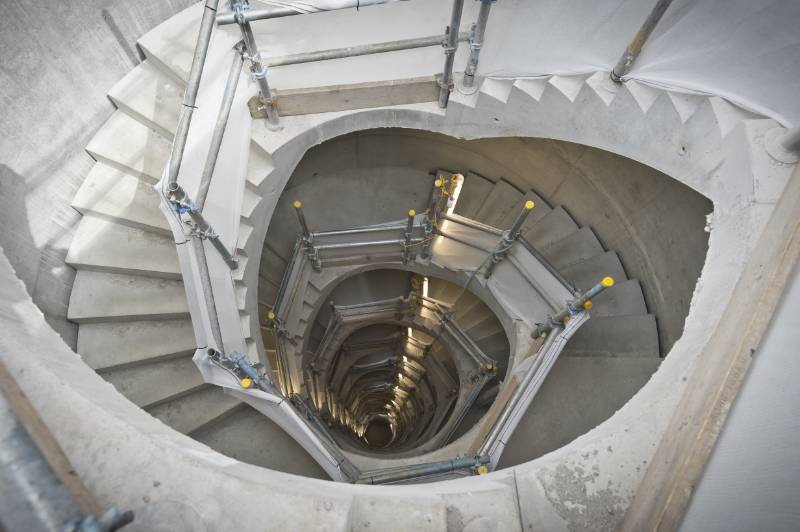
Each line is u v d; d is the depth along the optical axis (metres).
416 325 11.70
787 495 1.60
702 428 1.94
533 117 4.59
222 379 4.47
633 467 2.54
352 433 15.95
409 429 17.70
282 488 2.18
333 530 2.09
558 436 5.85
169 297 4.86
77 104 4.29
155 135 4.75
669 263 5.59
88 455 2.14
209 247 4.39
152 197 4.74
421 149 8.41
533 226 7.73
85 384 2.42
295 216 8.51
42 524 1.23
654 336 5.61
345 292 11.42
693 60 3.19
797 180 2.48
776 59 2.77
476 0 4.09
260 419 5.32
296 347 8.80
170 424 4.95
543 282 6.16
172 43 4.66
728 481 1.83
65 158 4.33
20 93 3.70
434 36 4.15
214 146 3.98
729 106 3.17
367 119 5.16
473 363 10.38
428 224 7.09
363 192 8.73
